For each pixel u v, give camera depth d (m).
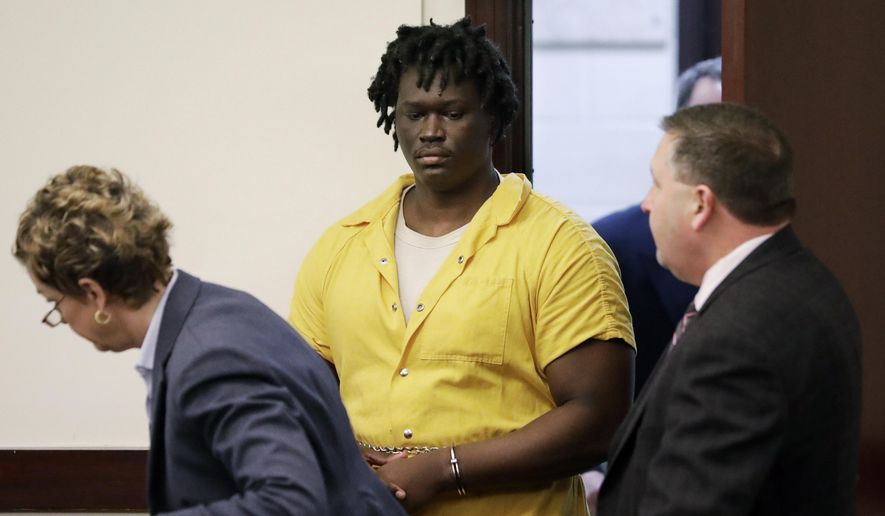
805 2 9.58
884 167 9.73
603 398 8.03
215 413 6.04
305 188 11.38
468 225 8.36
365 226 8.85
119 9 11.40
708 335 6.09
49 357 11.62
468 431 8.05
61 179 6.43
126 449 11.56
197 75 11.39
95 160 11.51
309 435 6.24
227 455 5.98
